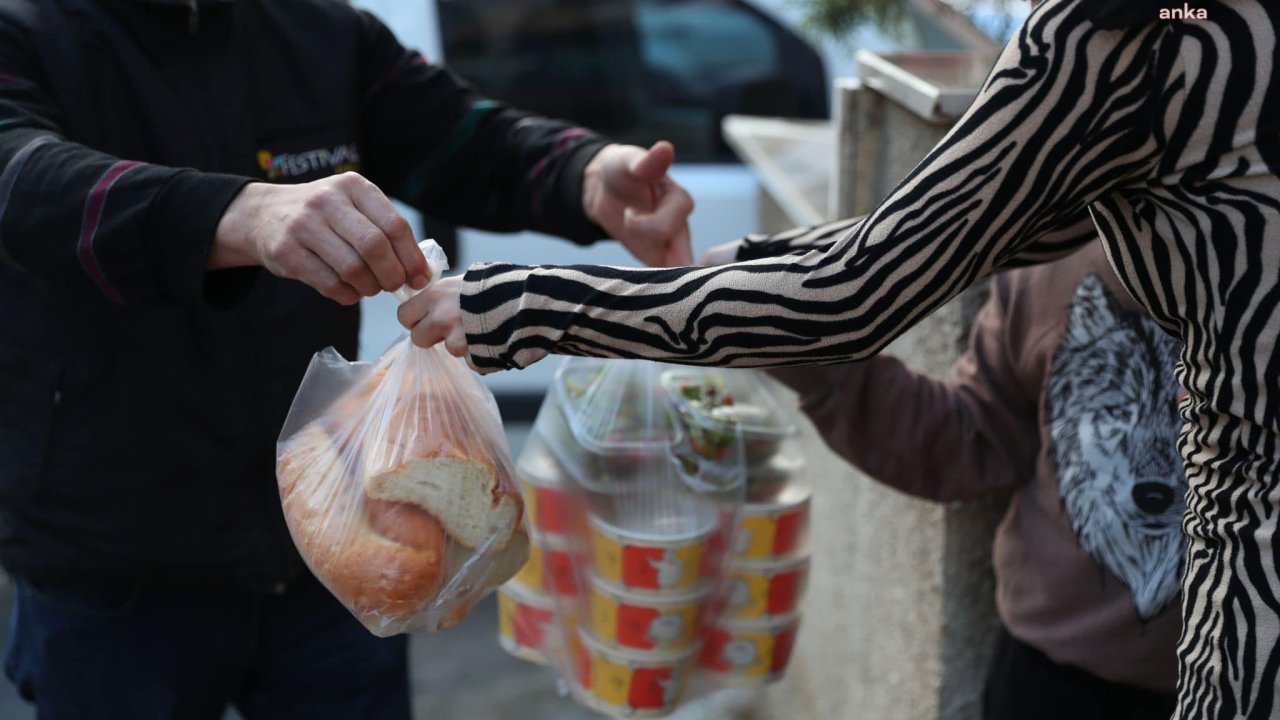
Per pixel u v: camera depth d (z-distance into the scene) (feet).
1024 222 3.55
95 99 5.08
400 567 4.50
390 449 4.57
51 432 5.26
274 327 5.39
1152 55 3.40
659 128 13.39
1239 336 3.48
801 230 5.49
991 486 5.73
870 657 7.96
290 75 5.53
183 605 5.62
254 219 4.27
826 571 9.25
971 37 9.09
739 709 10.99
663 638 5.57
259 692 6.13
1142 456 5.10
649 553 5.42
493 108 6.30
